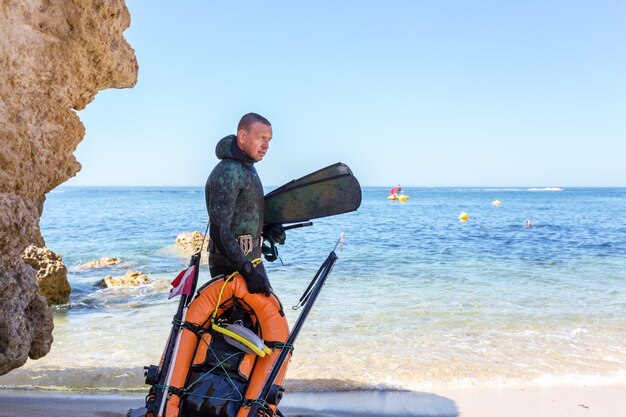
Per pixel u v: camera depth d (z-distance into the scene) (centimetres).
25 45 456
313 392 620
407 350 784
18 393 597
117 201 9300
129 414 341
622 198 11294
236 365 347
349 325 939
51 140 502
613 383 648
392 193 8919
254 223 373
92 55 520
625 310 1046
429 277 1488
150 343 838
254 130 364
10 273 467
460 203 8600
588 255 1981
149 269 1761
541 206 7344
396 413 554
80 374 672
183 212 5588
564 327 917
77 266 1839
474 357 751
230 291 353
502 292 1255
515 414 552
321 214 402
